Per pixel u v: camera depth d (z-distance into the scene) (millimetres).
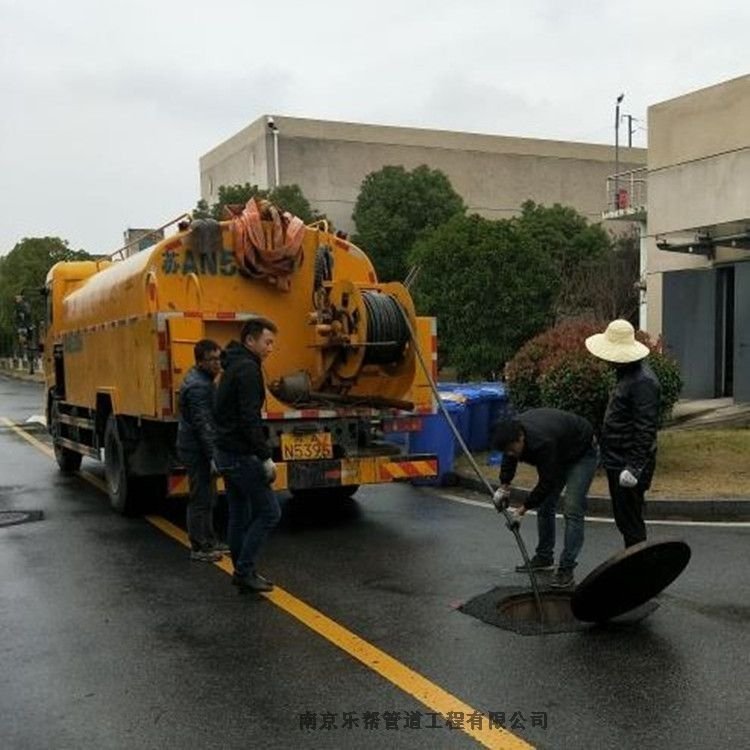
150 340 7852
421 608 5637
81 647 5082
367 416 8203
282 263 8477
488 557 6887
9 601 6012
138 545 7656
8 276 53156
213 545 7230
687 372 17656
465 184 48656
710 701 4156
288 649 4969
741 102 16641
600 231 34594
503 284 19328
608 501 8523
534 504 5738
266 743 3838
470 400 11945
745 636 5000
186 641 5145
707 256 17531
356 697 4293
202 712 4172
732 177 16719
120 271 9023
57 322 12055
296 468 7797
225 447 5902
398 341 8148
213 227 8273
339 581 6320
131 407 8477
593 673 4504
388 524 8234
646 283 19000
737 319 16188
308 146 43594
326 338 8453
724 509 8273
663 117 18188
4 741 3908
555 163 51281
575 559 6016
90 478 11789
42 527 8477
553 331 11023
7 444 16141
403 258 35969
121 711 4199
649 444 5621
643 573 4902
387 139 45750
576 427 5879
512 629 5195
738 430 13219
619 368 5781
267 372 8609
